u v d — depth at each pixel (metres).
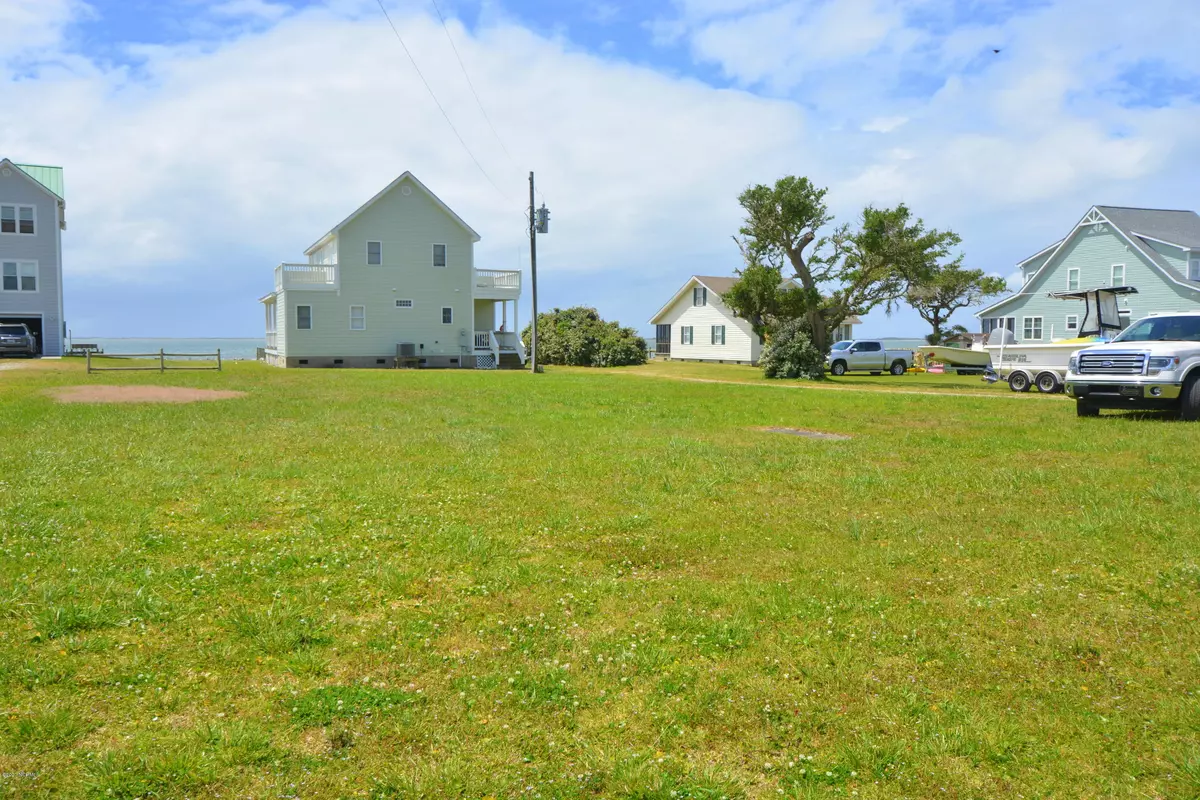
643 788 3.29
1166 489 8.35
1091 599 5.33
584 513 7.66
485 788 3.28
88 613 4.79
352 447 11.34
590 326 54.22
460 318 44.16
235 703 3.92
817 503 8.19
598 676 4.25
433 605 5.25
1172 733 3.71
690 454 11.05
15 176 43.97
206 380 25.89
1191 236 42.66
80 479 8.55
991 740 3.65
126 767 3.34
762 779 3.40
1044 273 45.84
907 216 34.88
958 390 28.52
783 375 36.28
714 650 4.59
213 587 5.42
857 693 4.11
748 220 37.47
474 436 12.61
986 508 7.90
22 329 42.03
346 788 3.28
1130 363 15.80
